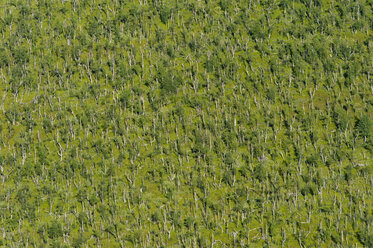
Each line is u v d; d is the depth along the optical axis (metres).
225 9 173.12
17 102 152.88
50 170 138.75
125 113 149.12
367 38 163.62
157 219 129.25
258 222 128.75
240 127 144.88
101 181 135.62
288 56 159.62
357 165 136.88
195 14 171.88
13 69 158.12
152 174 137.88
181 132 145.25
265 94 151.62
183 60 160.38
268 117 146.00
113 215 130.62
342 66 156.38
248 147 141.12
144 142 143.75
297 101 149.88
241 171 137.25
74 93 153.00
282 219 128.75
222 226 128.62
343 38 164.12
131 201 133.38
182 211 131.25
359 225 126.31
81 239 126.12
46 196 134.88
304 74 155.50
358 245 123.56
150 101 151.25
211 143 141.88
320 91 151.62
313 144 141.50
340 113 144.75
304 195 132.62
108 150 142.00
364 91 150.50
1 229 129.25
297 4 173.62
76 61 160.38
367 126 141.38
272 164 138.00
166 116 147.50
